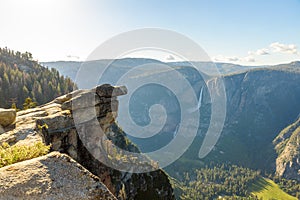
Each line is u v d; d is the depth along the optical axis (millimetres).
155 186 21297
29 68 172250
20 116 11156
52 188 3533
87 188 3666
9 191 3357
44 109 12297
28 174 3672
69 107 12000
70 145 10688
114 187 15133
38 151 6371
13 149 6301
